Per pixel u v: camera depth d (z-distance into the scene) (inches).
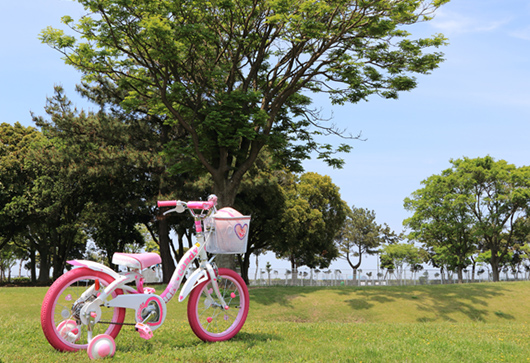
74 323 200.2
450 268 1786.4
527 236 1818.4
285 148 909.2
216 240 221.1
